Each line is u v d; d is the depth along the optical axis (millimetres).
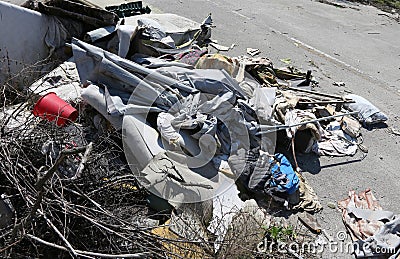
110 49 5523
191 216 3721
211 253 3373
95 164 3744
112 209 3508
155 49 5711
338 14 10734
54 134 3773
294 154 4949
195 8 9680
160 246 3227
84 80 4785
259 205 4336
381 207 4668
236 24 9086
